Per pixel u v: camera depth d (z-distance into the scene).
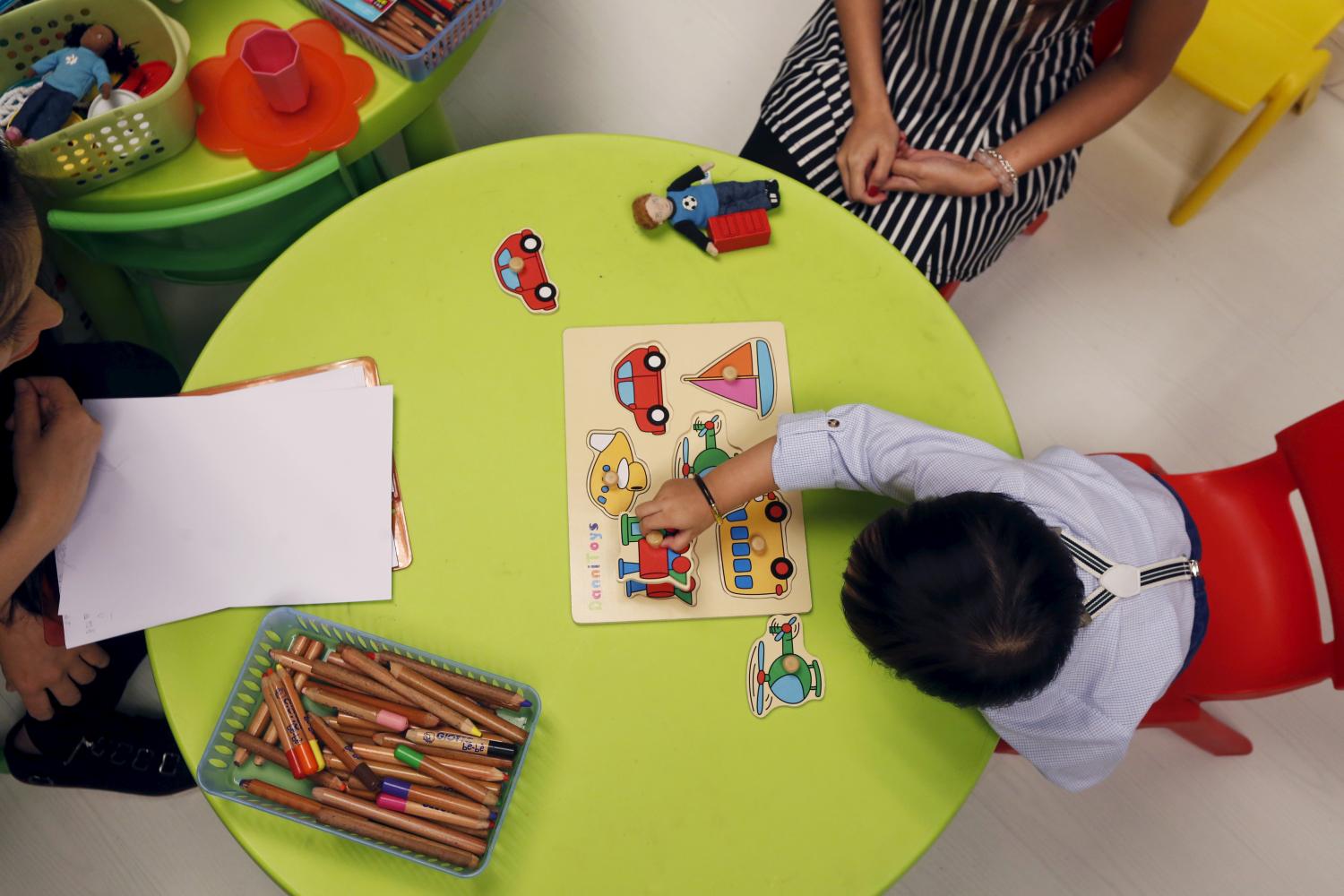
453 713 0.89
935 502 0.86
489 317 1.04
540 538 0.98
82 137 0.99
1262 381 1.89
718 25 2.04
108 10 1.04
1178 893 1.62
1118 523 0.96
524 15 2.01
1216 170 1.85
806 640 0.96
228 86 1.09
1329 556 1.07
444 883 0.88
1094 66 1.36
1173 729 1.53
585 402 1.02
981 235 1.36
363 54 1.12
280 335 1.02
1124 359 1.90
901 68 1.35
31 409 0.95
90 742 1.48
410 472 0.99
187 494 0.97
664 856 0.90
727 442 1.02
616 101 1.98
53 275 1.42
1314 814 1.66
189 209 1.03
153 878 1.53
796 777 0.93
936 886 1.61
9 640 1.18
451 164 1.09
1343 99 2.07
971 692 0.82
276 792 0.87
